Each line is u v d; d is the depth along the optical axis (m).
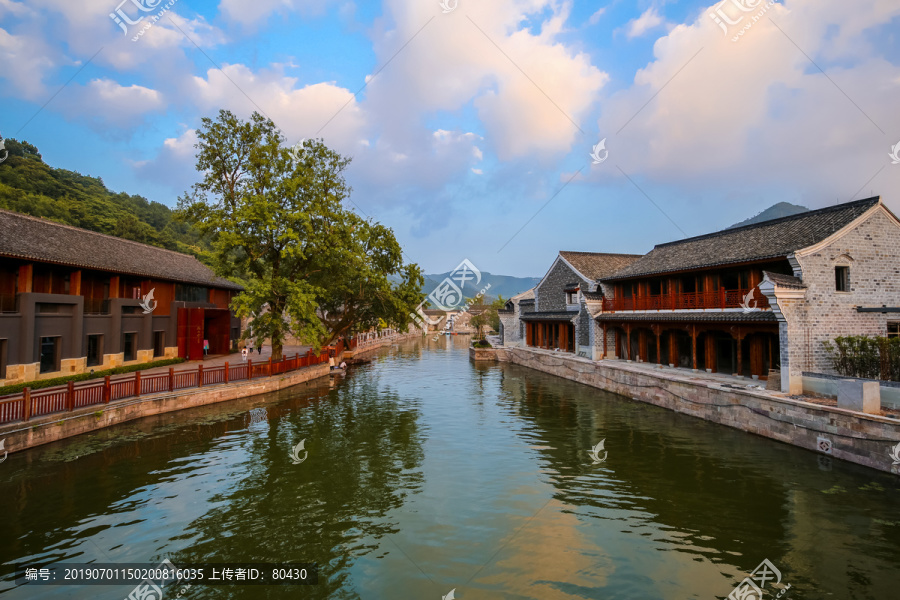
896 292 18.36
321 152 30.47
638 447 15.21
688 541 9.05
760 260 18.77
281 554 8.75
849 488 11.27
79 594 7.47
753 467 12.98
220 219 25.89
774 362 19.72
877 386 13.09
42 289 21.95
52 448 14.73
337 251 29.83
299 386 29.09
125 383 18.56
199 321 33.91
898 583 7.52
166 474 12.86
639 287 28.80
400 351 61.88
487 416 20.41
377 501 11.17
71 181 84.00
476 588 7.62
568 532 9.54
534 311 45.53
